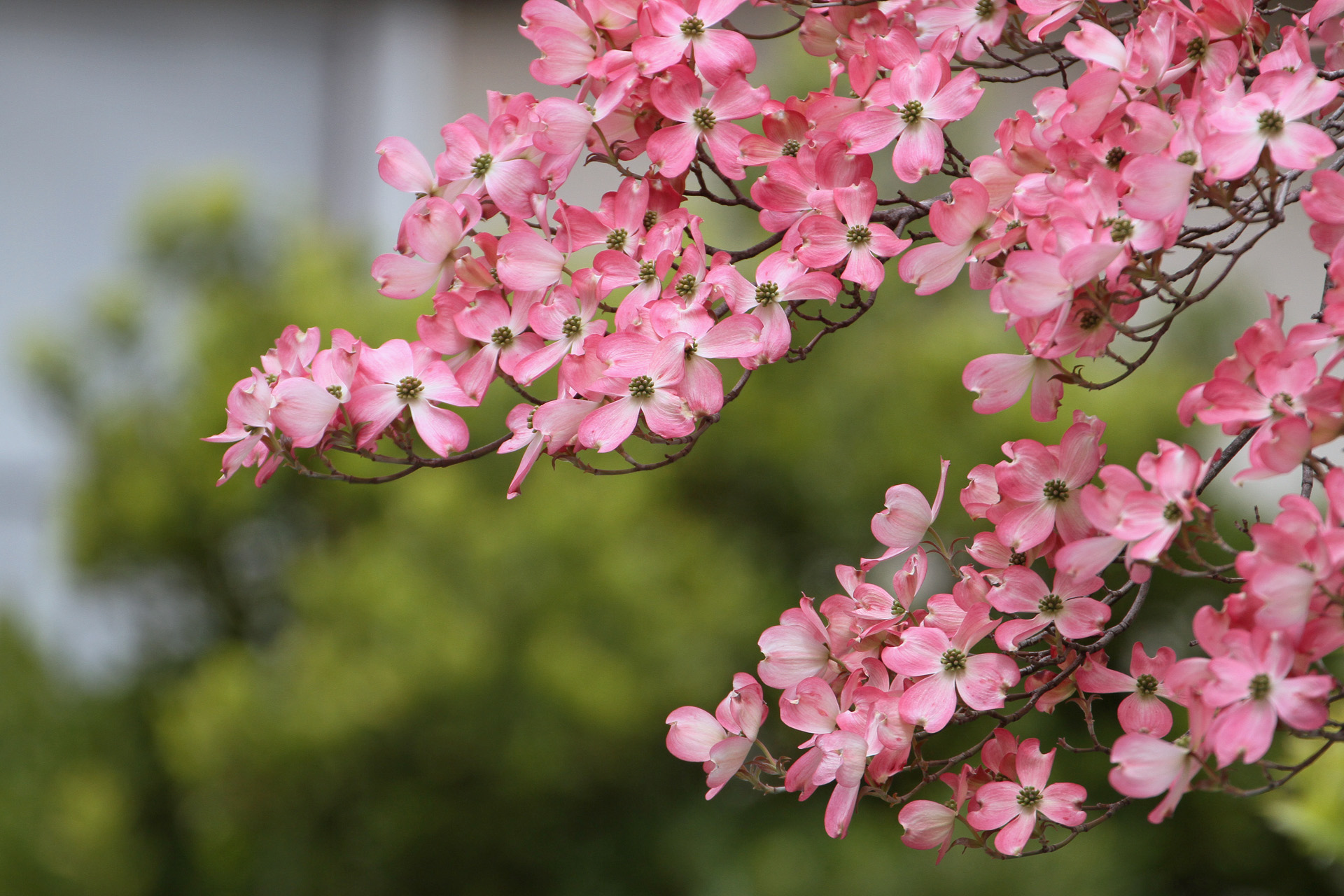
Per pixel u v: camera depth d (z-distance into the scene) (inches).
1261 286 345.1
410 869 310.7
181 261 355.6
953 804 113.3
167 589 344.8
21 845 305.6
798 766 113.3
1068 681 113.9
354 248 370.0
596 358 112.7
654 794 329.4
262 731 287.1
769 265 113.8
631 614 306.0
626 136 117.4
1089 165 111.5
